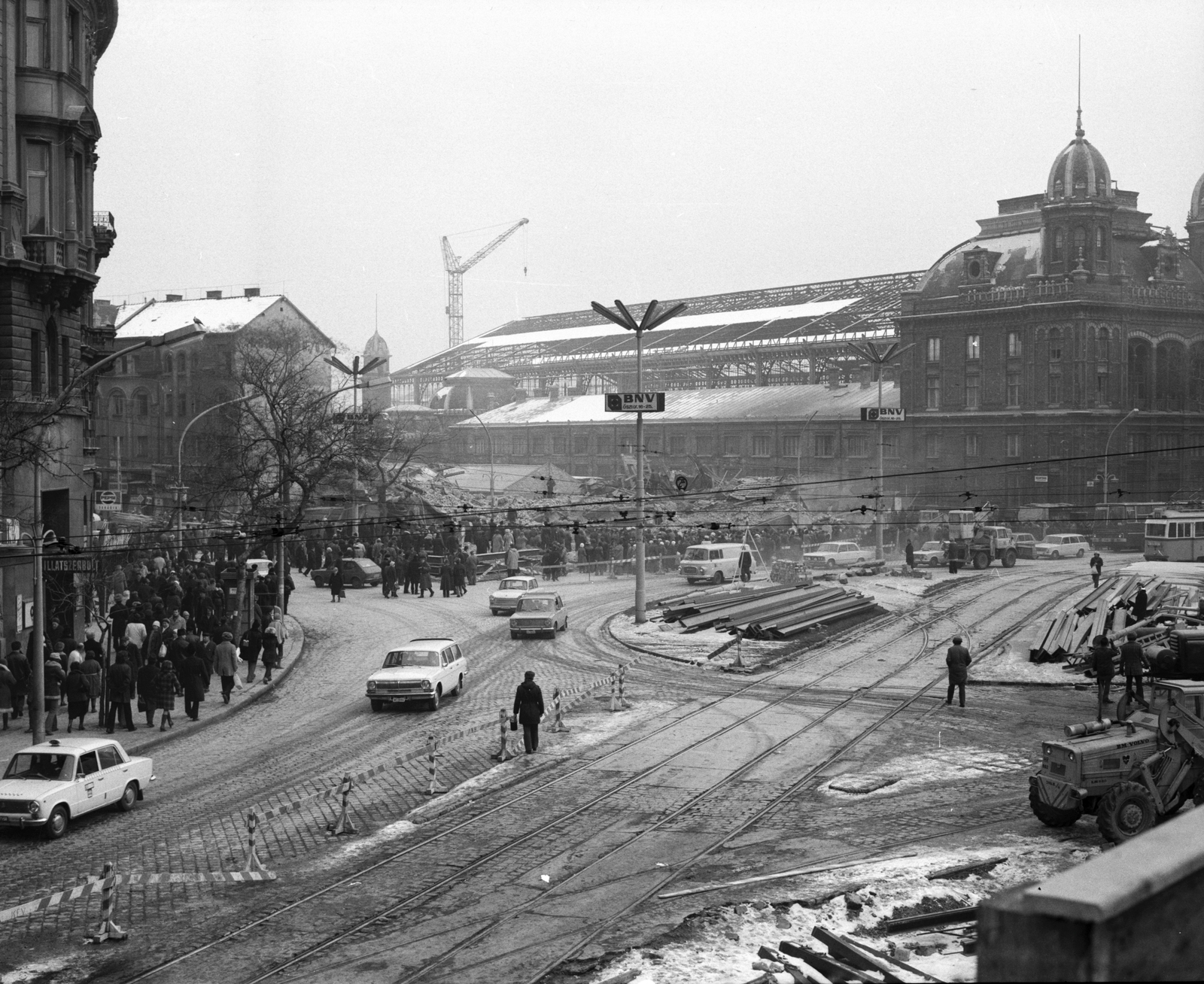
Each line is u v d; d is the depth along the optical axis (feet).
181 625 117.91
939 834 67.15
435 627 159.84
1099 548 280.72
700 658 132.57
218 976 47.62
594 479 367.45
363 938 52.01
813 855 63.57
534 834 68.23
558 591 200.34
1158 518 228.63
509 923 53.57
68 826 70.69
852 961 45.16
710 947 48.93
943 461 350.84
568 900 56.65
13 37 123.65
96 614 131.34
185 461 306.35
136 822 72.08
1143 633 112.78
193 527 193.26
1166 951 10.80
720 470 399.24
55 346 131.03
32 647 90.27
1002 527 239.71
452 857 63.98
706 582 206.28
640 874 60.64
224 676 111.96
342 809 71.82
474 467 415.03
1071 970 10.29
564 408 484.33
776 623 150.61
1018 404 338.54
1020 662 130.21
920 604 178.19
